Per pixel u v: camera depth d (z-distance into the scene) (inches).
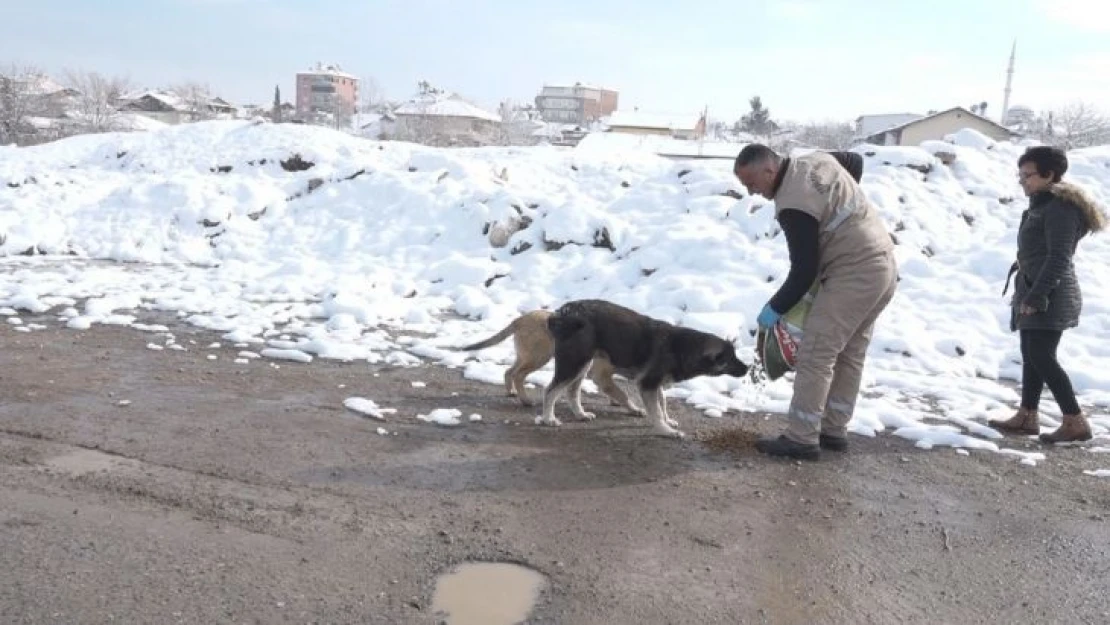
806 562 155.3
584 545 157.9
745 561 154.5
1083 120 1987.0
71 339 307.9
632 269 411.2
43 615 123.3
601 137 1795.0
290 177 660.1
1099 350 318.3
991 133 1963.6
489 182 577.0
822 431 220.8
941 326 336.2
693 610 135.7
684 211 471.2
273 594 133.4
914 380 287.0
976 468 210.7
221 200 586.6
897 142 2027.6
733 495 187.0
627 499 181.9
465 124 2876.5
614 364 233.1
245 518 161.6
